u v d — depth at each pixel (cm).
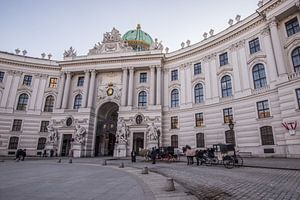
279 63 2597
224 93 3372
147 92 4244
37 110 4456
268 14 2822
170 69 4253
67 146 4078
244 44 3206
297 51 2538
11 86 4400
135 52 4422
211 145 3294
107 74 4547
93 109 4300
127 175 1323
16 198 716
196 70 3894
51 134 4072
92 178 1192
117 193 793
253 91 2934
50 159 3164
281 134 2503
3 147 4078
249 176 1185
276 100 2633
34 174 1380
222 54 3541
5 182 1056
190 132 3600
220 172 1402
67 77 4528
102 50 4631
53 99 4644
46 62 4744
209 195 755
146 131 3775
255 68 3003
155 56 4212
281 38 2725
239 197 727
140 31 5475
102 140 4491
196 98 3756
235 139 3019
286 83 2433
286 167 1471
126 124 3922
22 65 4562
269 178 1097
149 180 1109
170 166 1903
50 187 918
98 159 3102
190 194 771
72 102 4472
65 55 4688
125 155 3691
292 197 705
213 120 3362
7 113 4234
